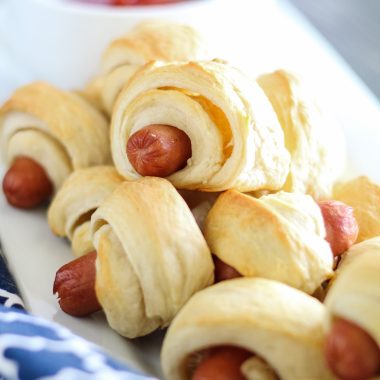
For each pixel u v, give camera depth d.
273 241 0.27
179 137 0.29
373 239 0.30
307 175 0.32
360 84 0.44
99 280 0.28
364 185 0.33
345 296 0.23
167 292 0.27
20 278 0.31
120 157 0.31
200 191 0.31
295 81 0.33
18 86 0.44
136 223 0.27
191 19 0.42
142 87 0.30
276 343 0.24
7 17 0.48
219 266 0.28
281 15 0.51
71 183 0.33
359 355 0.23
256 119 0.29
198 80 0.29
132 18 0.42
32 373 0.24
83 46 0.43
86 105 0.37
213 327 0.24
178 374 0.26
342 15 0.57
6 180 0.35
